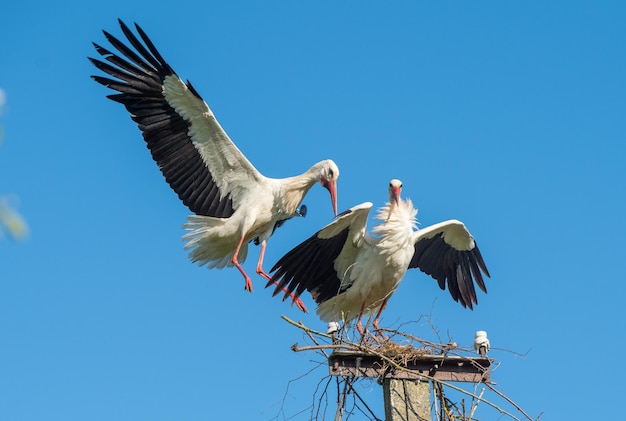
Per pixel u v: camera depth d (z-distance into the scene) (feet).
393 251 34.35
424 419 26.66
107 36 38.73
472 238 40.01
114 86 39.06
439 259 40.60
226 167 40.06
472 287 40.96
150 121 39.32
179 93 38.68
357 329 32.09
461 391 26.14
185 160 39.81
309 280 34.30
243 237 39.75
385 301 35.73
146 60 38.93
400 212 35.04
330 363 26.96
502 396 27.25
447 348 28.09
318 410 27.22
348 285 35.22
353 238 34.35
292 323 26.73
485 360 27.53
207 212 40.42
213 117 38.81
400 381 26.96
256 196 40.09
